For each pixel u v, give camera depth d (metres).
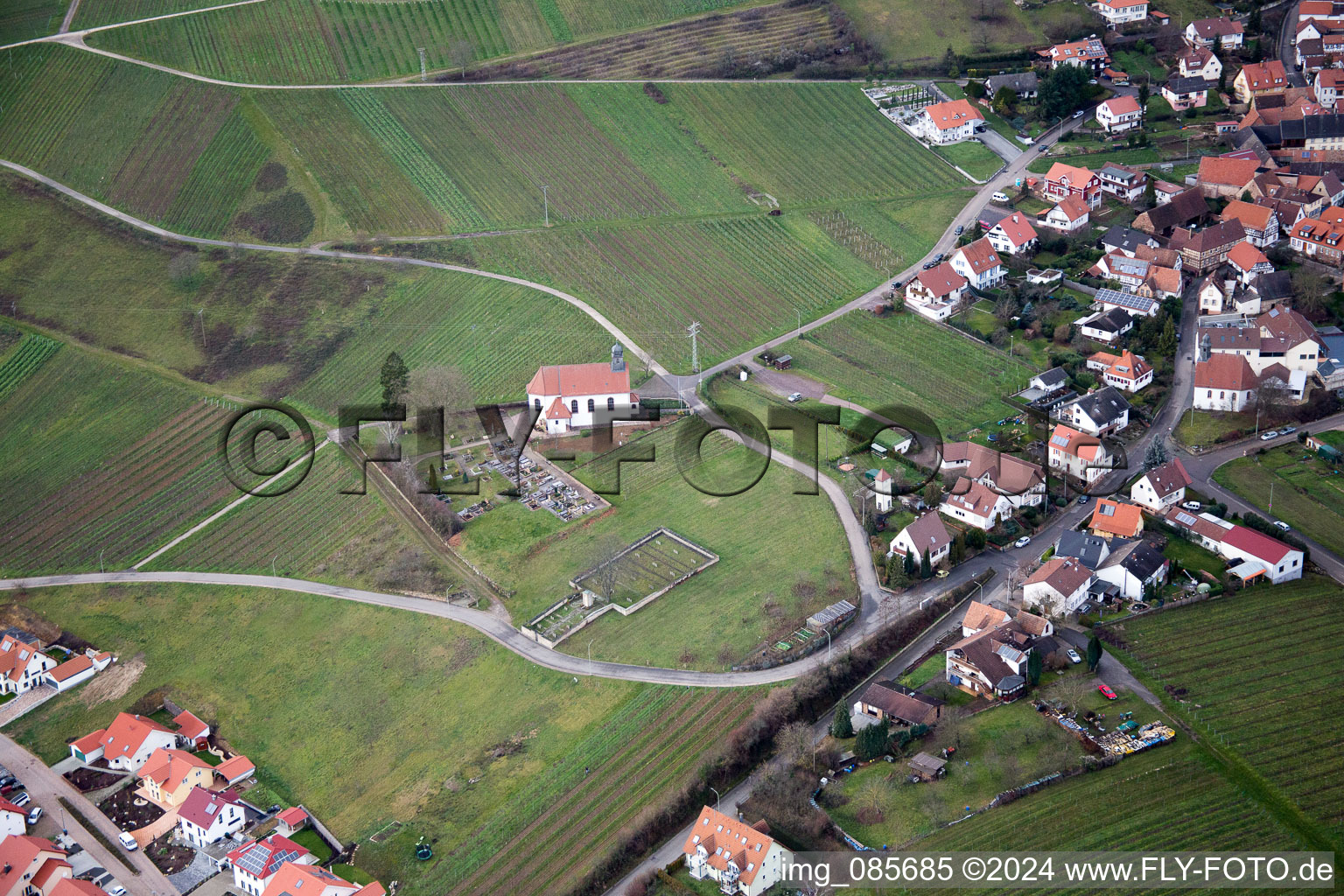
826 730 189.00
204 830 184.00
